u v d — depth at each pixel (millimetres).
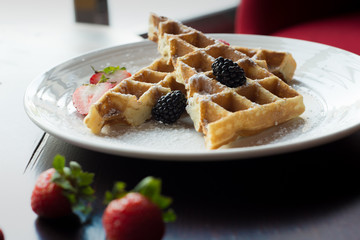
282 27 902
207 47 559
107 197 359
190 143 472
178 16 1110
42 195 380
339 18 882
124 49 643
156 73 562
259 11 888
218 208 393
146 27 1068
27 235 379
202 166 437
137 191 354
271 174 425
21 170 445
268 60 582
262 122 479
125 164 440
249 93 511
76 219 388
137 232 344
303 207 391
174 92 507
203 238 370
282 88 520
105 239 372
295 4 887
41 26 820
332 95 539
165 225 377
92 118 485
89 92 531
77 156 454
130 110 501
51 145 472
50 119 495
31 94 523
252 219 383
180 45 562
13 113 534
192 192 408
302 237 368
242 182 417
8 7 1088
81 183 375
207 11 1090
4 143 481
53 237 375
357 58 582
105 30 794
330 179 417
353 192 403
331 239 366
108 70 563
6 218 395
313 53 620
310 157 444
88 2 929
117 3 1182
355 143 461
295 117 505
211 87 507
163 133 489
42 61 664
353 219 380
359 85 538
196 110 493
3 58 675
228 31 1097
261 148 409
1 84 600
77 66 599
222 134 458
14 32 789
